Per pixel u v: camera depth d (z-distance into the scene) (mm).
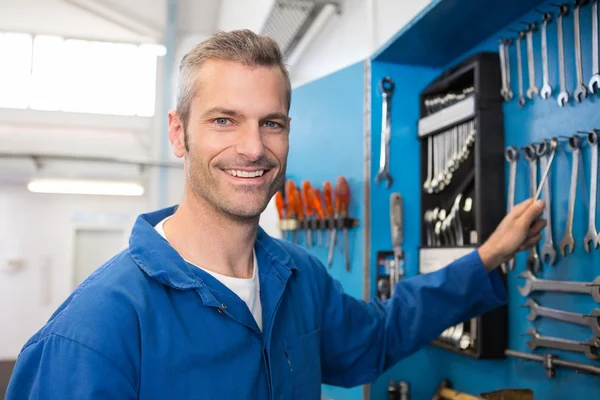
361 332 1188
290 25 2729
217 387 816
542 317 1264
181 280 834
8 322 4000
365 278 1740
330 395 1873
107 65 4254
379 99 1759
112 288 794
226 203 841
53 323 776
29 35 4129
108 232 4230
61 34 4145
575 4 1164
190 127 852
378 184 1744
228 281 924
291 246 1213
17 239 3992
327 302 1185
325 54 2928
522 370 1328
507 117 1395
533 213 1130
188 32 4062
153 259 850
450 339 1499
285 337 978
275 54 854
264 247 1036
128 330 771
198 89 835
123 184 3693
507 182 1391
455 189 1599
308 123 2057
